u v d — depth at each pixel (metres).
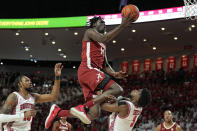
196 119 14.12
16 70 26.44
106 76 3.69
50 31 18.28
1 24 17.70
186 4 10.76
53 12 17.86
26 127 4.51
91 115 3.67
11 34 19.19
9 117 4.18
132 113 4.33
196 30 17.14
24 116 4.22
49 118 3.89
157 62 22.16
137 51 21.92
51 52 23.14
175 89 17.69
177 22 16.02
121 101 4.30
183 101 16.05
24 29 17.83
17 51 23.23
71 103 19.45
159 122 14.70
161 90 18.09
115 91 3.63
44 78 23.53
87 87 3.75
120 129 4.40
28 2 18.05
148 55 22.70
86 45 3.76
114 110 4.23
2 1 18.02
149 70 22.36
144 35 18.34
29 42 20.69
